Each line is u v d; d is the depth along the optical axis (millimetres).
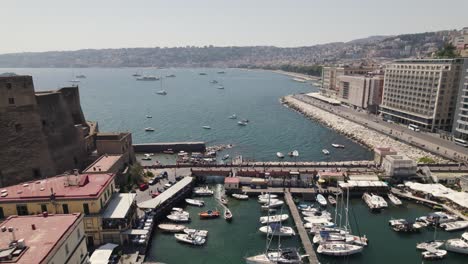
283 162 139125
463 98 155250
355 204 102375
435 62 178375
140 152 163000
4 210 70125
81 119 121938
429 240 82625
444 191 100875
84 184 78000
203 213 94312
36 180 83812
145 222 84750
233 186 108250
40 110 92688
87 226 73562
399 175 114125
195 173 119062
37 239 49844
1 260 43875
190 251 78938
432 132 179375
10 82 85875
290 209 96562
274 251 77000
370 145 164000
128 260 70188
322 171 119562
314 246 80250
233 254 78000
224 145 175375
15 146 87562
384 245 80750
